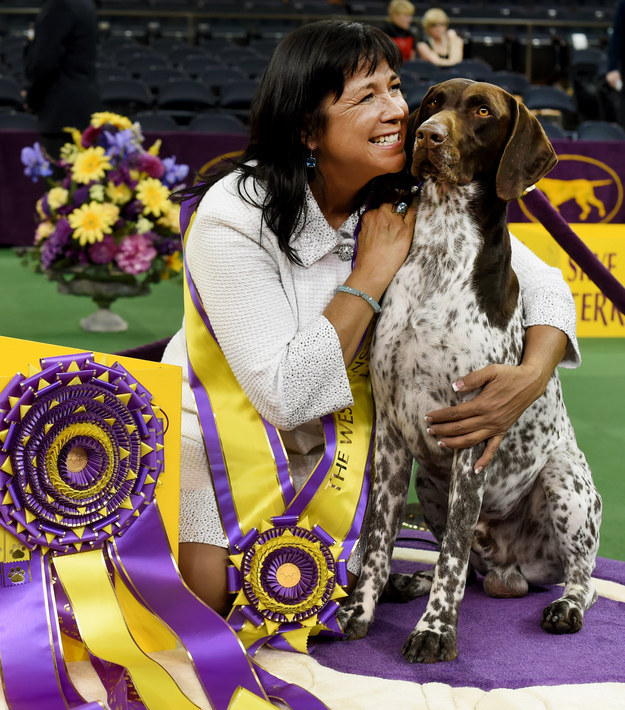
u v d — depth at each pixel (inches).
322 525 96.8
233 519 94.8
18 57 564.1
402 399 96.5
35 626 80.6
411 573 113.0
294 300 96.0
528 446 100.2
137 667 80.8
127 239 236.4
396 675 86.8
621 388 213.3
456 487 94.0
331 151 93.6
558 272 107.3
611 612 102.6
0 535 81.7
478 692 83.4
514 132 91.1
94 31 322.7
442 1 679.7
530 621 100.0
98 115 237.1
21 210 378.6
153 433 87.3
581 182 327.3
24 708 77.7
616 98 495.5
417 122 95.6
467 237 93.5
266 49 605.9
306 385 91.9
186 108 481.4
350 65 91.3
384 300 96.2
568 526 100.8
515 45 582.2
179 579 88.3
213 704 80.6
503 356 94.6
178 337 104.7
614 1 705.6
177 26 636.1
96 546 85.6
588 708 80.3
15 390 81.4
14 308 283.0
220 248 93.4
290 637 92.6
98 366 84.5
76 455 85.4
